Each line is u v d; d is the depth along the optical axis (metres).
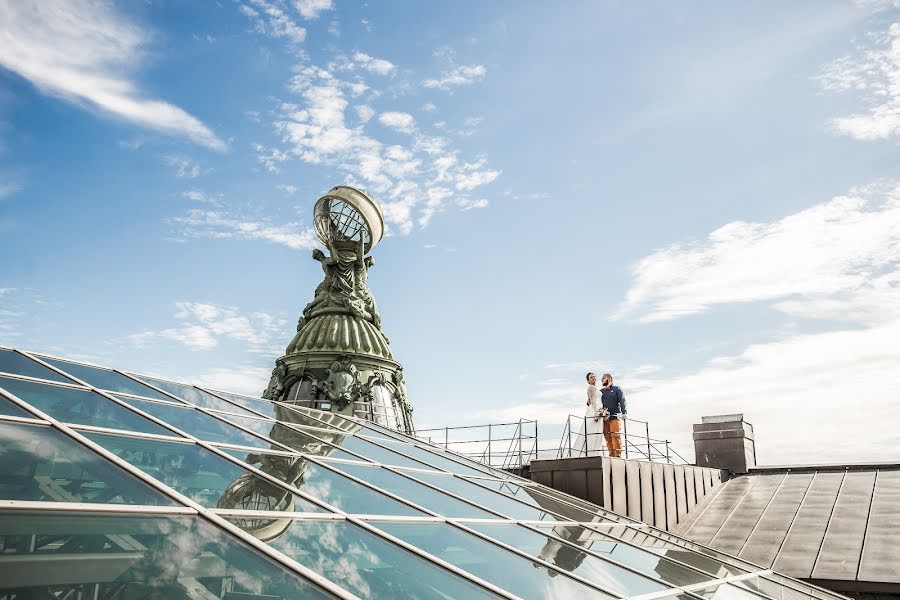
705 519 19.08
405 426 36.09
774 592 11.25
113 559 4.13
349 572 5.19
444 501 9.77
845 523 17.02
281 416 14.02
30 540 4.07
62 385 9.16
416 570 5.83
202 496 5.89
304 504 6.84
